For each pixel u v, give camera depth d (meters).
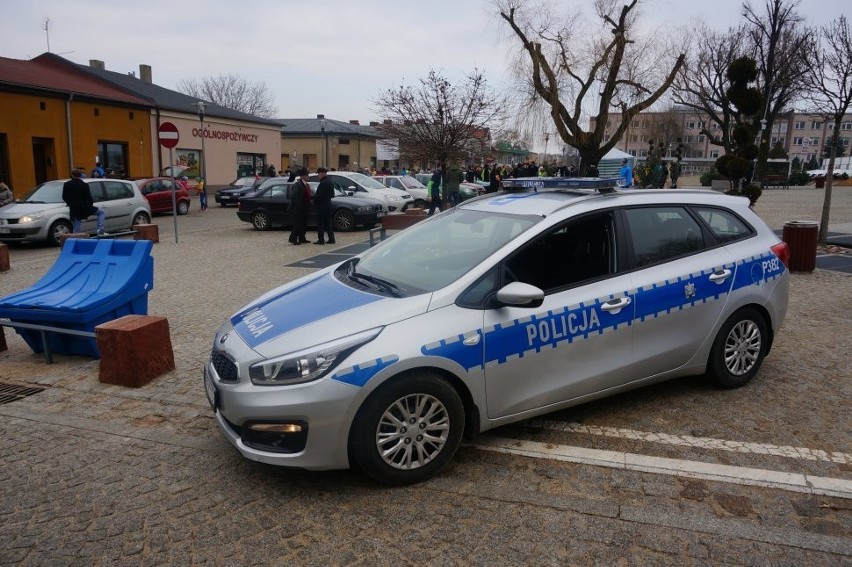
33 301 5.86
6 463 3.89
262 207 17.33
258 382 3.39
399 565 2.88
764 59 33.38
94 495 3.51
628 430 4.23
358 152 54.84
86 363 5.79
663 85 21.75
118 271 6.22
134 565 2.90
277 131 39.34
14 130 22.77
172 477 3.70
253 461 3.77
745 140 15.10
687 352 4.54
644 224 4.44
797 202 27.61
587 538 3.06
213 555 2.97
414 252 4.39
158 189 23.38
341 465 3.42
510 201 4.64
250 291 8.93
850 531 3.10
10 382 5.31
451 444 3.62
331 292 4.08
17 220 14.09
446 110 18.14
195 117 31.94
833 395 4.80
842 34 14.26
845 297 8.15
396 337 3.46
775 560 2.88
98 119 26.33
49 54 29.88
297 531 3.15
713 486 3.52
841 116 12.57
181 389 5.09
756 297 4.78
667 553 2.95
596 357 4.09
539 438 4.12
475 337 3.62
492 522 3.20
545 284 3.96
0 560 2.95
